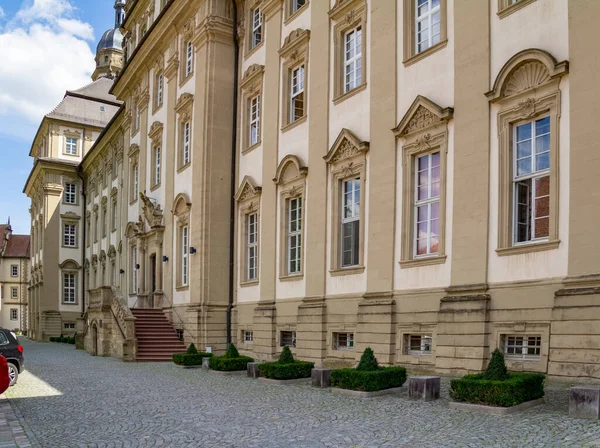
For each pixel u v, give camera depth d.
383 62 16.62
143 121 33.78
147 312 27.67
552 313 11.47
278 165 21.17
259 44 23.55
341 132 17.81
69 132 57.31
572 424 8.39
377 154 16.55
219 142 24.88
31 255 66.00
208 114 24.75
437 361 13.84
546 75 12.23
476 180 13.55
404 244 15.47
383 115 16.45
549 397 10.33
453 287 13.82
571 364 11.03
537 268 12.11
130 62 34.81
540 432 8.05
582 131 11.46
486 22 13.67
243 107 24.45
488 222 13.21
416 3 16.11
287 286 20.27
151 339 25.17
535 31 12.62
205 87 24.91
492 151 13.30
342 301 17.48
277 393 13.20
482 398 9.83
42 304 53.75
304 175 19.61
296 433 8.88
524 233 12.74
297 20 20.92
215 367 18.16
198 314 23.77
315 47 19.61
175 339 25.53
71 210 56.31
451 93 14.48
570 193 11.58
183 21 28.20
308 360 18.34
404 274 15.41
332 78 18.81
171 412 11.14
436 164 15.05
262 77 23.12
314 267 18.77
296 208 20.53
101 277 46.16
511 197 12.92
